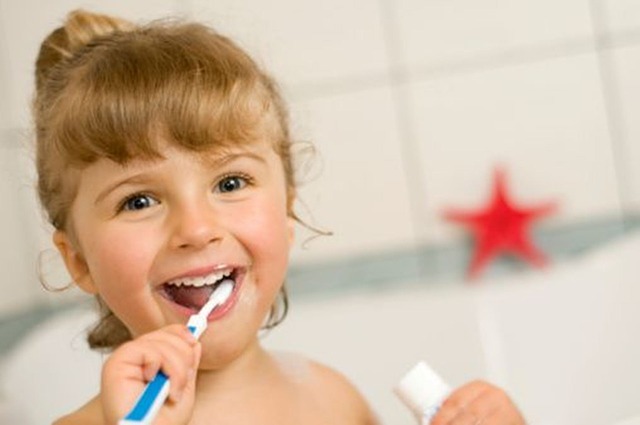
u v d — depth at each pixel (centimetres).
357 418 139
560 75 202
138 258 105
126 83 109
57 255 180
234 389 122
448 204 202
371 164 201
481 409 114
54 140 115
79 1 196
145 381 94
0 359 182
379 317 194
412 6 199
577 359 192
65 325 179
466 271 201
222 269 106
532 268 200
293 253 200
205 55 116
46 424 170
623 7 200
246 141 111
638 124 202
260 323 111
